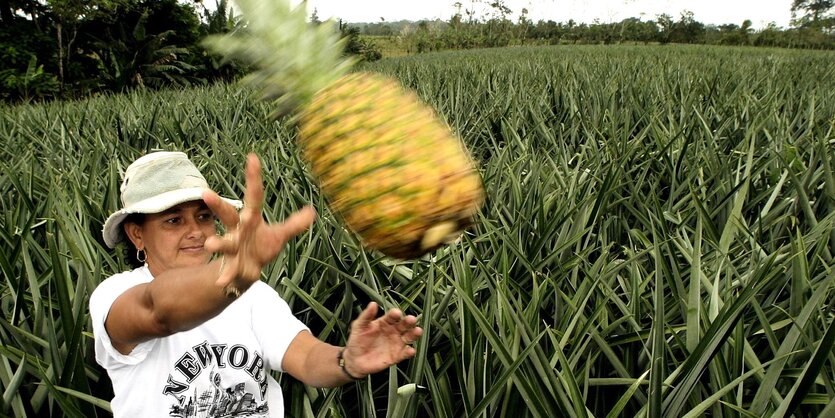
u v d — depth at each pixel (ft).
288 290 10.21
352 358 6.37
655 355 6.48
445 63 79.46
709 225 11.65
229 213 3.79
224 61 4.70
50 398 8.18
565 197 14.42
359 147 4.05
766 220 13.24
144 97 44.91
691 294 7.59
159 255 6.62
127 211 6.42
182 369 6.53
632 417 8.29
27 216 14.23
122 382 6.49
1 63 74.59
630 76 42.83
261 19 4.56
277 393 7.27
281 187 16.47
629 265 11.83
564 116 28.94
